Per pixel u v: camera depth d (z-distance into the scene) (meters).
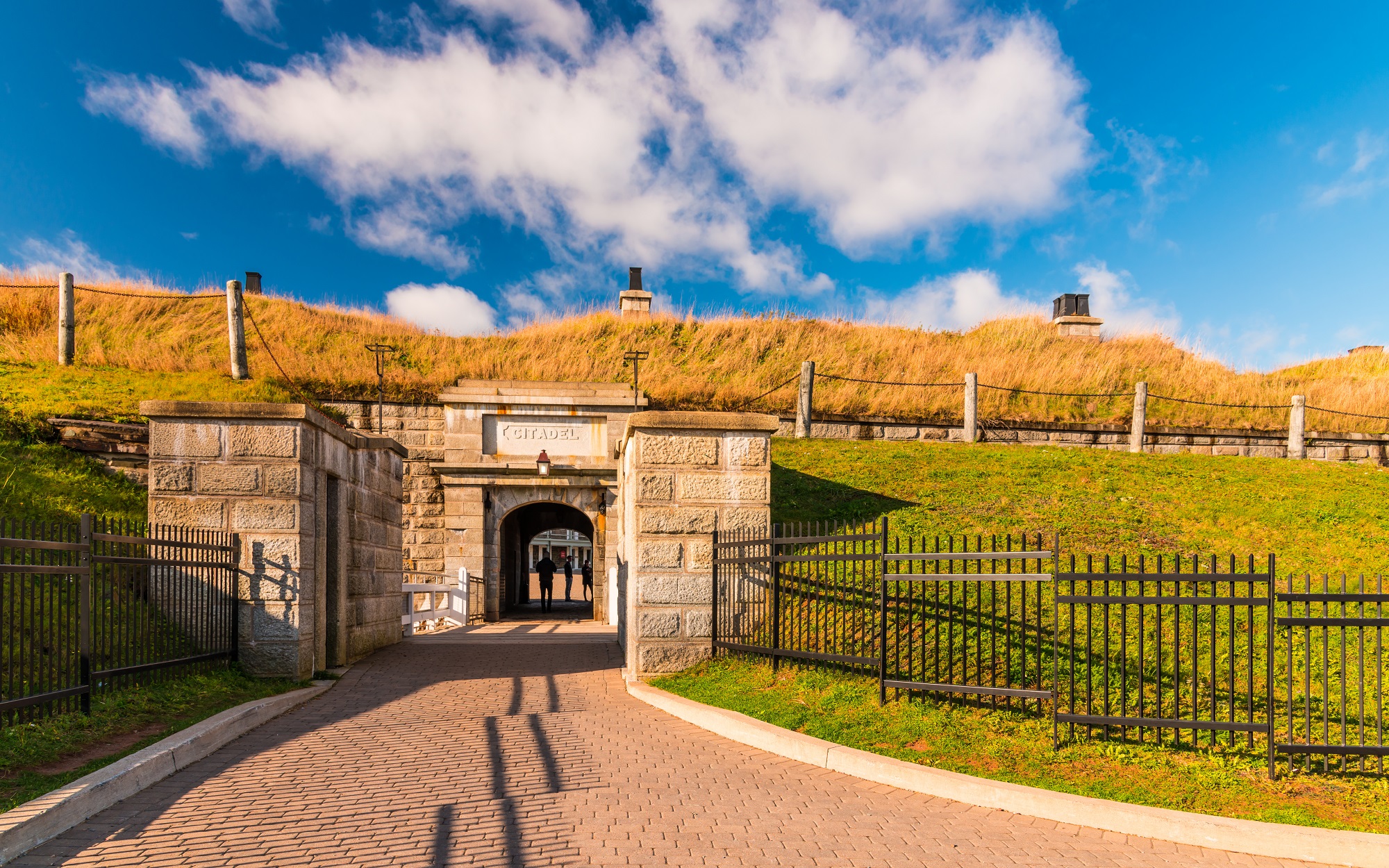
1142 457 15.28
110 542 7.31
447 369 23.00
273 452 9.03
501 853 4.45
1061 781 5.59
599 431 19.56
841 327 27.64
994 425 21.16
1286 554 10.18
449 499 18.97
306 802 5.23
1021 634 7.48
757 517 9.73
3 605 5.76
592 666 10.66
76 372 18.02
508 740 6.83
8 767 5.20
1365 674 7.11
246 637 8.88
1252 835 4.66
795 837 4.73
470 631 15.44
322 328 24.55
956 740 6.36
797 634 8.96
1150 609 8.48
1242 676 7.23
